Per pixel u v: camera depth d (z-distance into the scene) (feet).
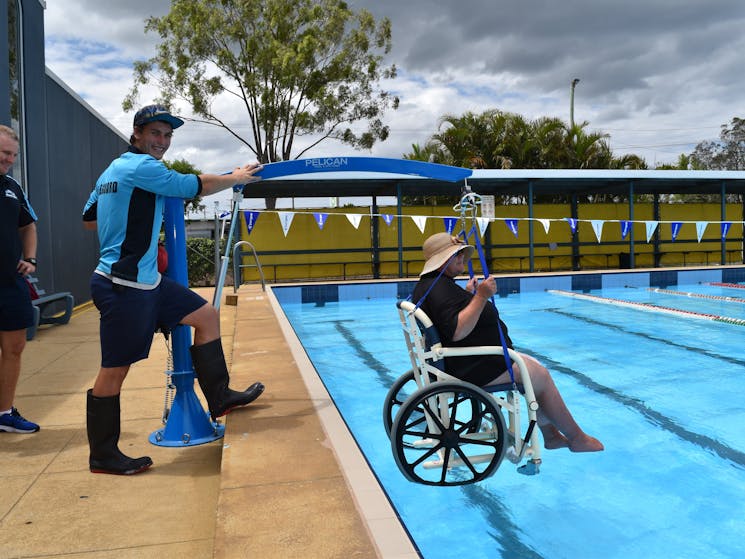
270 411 11.06
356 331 28.78
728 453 12.09
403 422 8.66
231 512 6.97
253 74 76.07
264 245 51.34
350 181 47.70
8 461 10.07
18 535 7.48
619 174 50.03
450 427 8.94
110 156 46.47
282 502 7.23
